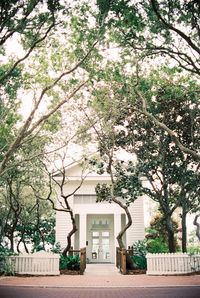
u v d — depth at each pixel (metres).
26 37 13.26
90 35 13.01
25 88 16.34
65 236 27.52
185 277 16.88
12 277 17.27
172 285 13.69
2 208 28.03
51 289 13.14
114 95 19.03
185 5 10.59
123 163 22.97
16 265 18.17
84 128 20.09
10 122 18.22
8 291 12.45
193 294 11.23
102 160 22.52
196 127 20.55
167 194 21.83
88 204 28.05
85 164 24.50
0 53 14.67
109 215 29.25
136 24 11.91
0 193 27.78
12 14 10.12
